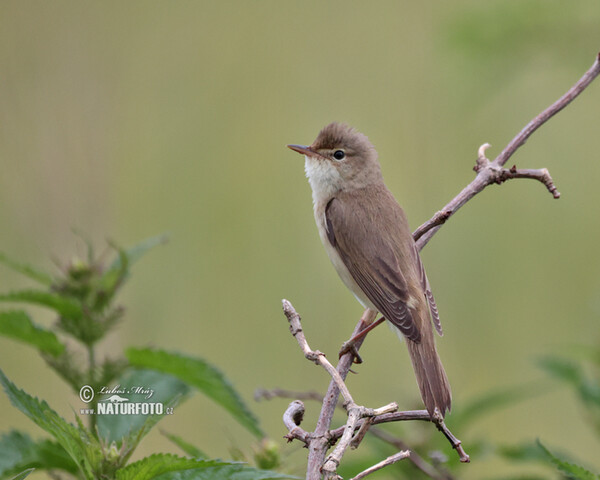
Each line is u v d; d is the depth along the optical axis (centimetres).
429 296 770
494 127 1358
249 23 1451
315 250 1288
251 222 1317
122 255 640
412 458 671
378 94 1411
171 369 616
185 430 1027
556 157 1354
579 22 1162
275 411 1130
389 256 786
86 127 1307
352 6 1460
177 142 1352
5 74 1294
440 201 1345
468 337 1270
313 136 1380
